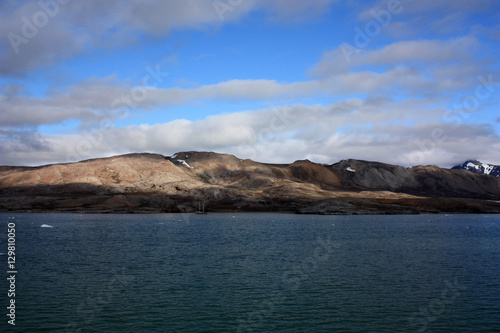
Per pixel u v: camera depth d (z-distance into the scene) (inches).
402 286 1692.9
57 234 3700.8
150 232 3966.5
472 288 1663.4
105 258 2325.3
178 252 2578.7
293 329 1219.9
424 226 5049.2
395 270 2009.1
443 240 3371.1
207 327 1229.1
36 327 1216.8
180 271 1962.4
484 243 3166.8
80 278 1802.4
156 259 2298.2
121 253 2524.6
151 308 1391.5
